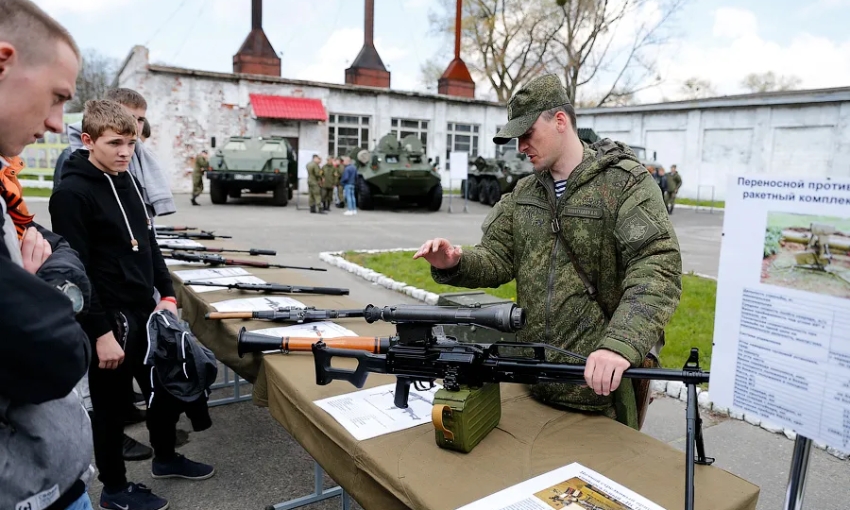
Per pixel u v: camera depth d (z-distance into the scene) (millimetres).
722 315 1355
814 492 3018
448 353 1821
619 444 1802
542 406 2109
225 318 2922
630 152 2090
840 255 1148
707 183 23562
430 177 16453
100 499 2752
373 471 1689
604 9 28094
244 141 17141
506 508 1446
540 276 2162
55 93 1234
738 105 22203
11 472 1208
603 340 1733
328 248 10047
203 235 5293
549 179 2166
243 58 25484
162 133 21391
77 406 1398
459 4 29016
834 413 1184
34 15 1179
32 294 1108
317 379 2100
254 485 3047
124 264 2660
